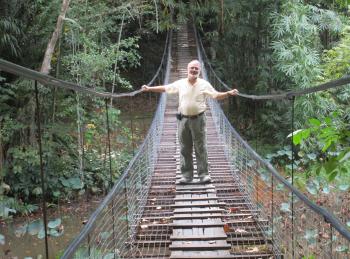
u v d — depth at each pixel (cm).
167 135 628
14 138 606
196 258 281
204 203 374
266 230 319
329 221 145
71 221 545
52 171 617
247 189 393
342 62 712
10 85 597
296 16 816
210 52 1288
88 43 696
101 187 654
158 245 306
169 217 346
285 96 246
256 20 969
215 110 681
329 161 163
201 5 1110
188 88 393
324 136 168
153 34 1377
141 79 1366
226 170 468
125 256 287
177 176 448
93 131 711
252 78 1023
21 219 557
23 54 661
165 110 775
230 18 1022
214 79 1085
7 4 601
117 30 954
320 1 948
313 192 503
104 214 305
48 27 654
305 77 750
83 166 634
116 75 774
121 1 786
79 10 682
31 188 604
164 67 1110
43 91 607
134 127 1009
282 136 873
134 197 355
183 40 1355
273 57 869
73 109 654
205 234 316
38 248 468
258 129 958
